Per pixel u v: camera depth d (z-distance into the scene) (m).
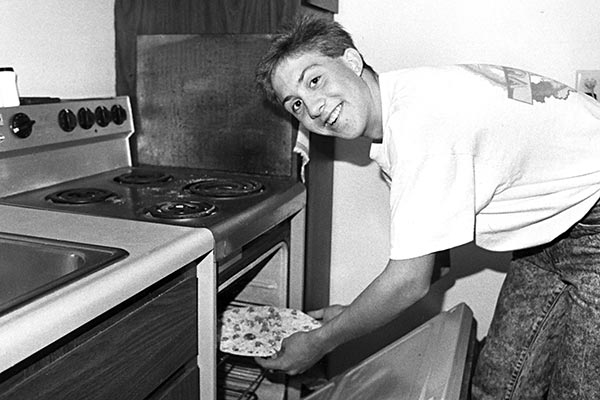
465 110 1.16
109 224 1.16
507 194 1.26
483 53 1.89
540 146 1.23
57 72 1.67
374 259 2.13
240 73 1.75
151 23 1.83
